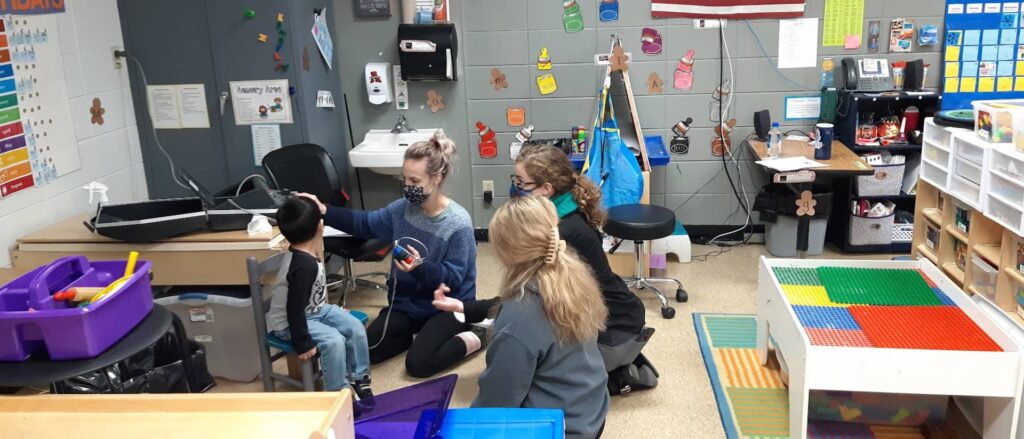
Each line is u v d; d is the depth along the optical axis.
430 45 4.60
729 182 4.95
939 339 2.45
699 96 4.80
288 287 2.81
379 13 4.75
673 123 4.87
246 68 4.17
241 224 3.25
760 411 2.98
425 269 3.15
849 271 3.09
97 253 3.26
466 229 3.31
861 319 2.63
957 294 2.74
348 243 4.01
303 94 4.23
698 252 4.88
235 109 4.23
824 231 4.65
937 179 3.11
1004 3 4.43
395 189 5.09
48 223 3.52
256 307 2.94
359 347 3.09
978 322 2.56
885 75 4.54
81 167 3.75
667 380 3.28
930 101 4.54
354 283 4.30
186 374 2.66
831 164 4.12
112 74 4.01
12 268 3.13
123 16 4.11
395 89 4.91
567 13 4.71
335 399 1.41
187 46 4.15
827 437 2.76
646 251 4.32
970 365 2.31
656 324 3.84
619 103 4.86
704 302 4.09
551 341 1.84
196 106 4.24
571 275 1.83
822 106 4.68
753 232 5.02
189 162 4.34
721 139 4.86
